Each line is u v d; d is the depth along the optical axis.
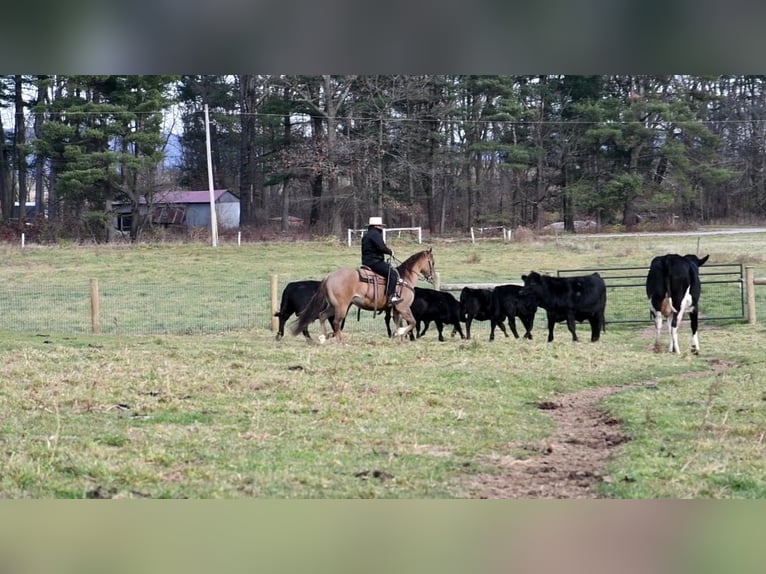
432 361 14.98
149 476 7.78
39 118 55.50
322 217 56.97
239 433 9.46
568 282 18.70
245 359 14.89
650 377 14.28
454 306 19.33
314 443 9.05
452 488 7.69
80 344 17.16
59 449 8.40
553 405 11.68
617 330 21.92
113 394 11.43
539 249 42.56
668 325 22.33
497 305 19.30
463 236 52.81
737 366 15.42
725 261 34.31
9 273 33.84
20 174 56.22
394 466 8.27
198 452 8.64
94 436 9.15
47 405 10.71
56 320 22.58
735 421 10.33
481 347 17.09
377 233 17.86
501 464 8.45
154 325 21.98
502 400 11.73
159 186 52.91
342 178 56.41
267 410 10.69
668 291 17.00
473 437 9.57
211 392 11.72
